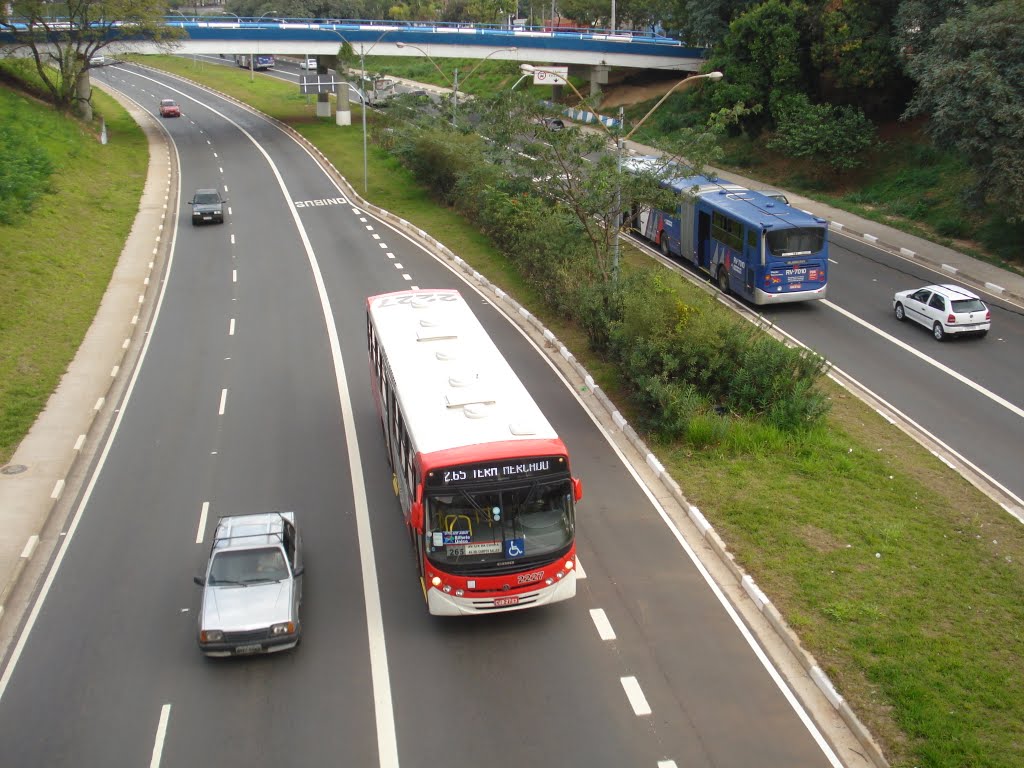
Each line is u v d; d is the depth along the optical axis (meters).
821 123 48.12
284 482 19.55
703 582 15.80
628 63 70.81
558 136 28.48
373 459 20.58
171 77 105.56
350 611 15.15
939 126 36.41
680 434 21.08
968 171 43.12
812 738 12.11
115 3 59.31
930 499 18.53
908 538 16.84
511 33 69.25
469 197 42.97
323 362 26.50
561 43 69.88
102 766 11.77
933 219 41.84
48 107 58.31
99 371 25.84
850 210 45.00
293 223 44.12
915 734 11.82
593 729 12.32
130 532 17.70
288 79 101.56
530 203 36.41
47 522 18.11
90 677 13.56
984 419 23.22
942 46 36.09
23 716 12.72
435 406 15.31
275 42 66.62
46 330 28.56
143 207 46.09
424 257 38.34
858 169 48.97
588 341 27.77
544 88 84.69
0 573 16.27
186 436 21.86
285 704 12.90
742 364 22.50
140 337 28.83
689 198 30.91
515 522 13.79
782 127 49.06
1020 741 11.57
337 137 65.88
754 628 14.51
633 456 20.70
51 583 16.08
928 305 29.36
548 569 13.93
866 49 47.88
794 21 52.16
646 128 65.44
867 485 19.00
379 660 13.87
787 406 21.45
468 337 18.55
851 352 27.94
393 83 84.25
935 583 15.32
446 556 13.66
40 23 61.09
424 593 14.63
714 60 56.84
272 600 13.89
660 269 28.34
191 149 62.31
